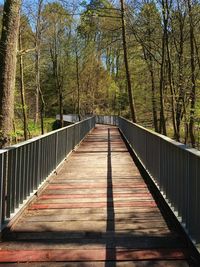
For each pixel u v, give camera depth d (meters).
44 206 6.36
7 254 4.26
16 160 5.36
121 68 42.38
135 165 11.26
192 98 19.92
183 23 19.42
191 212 4.33
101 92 53.53
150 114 32.41
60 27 33.12
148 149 8.59
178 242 4.63
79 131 17.61
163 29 19.38
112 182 8.58
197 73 20.17
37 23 21.95
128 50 26.23
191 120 19.86
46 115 52.47
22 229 5.12
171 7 18.06
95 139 21.33
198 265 3.96
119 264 4.00
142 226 5.28
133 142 13.30
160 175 6.70
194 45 20.73
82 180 8.82
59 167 10.19
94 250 4.38
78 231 5.06
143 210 6.14
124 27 19.77
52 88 46.44
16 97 23.25
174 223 5.21
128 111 44.31
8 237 4.81
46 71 44.81
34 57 28.53
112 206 6.40
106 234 4.94
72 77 43.22
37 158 7.00
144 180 8.80
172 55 21.92
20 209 5.54
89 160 12.45
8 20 7.33
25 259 4.12
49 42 33.34
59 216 5.77
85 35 35.31
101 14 19.77
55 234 4.93
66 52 36.94
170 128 27.14
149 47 21.73
